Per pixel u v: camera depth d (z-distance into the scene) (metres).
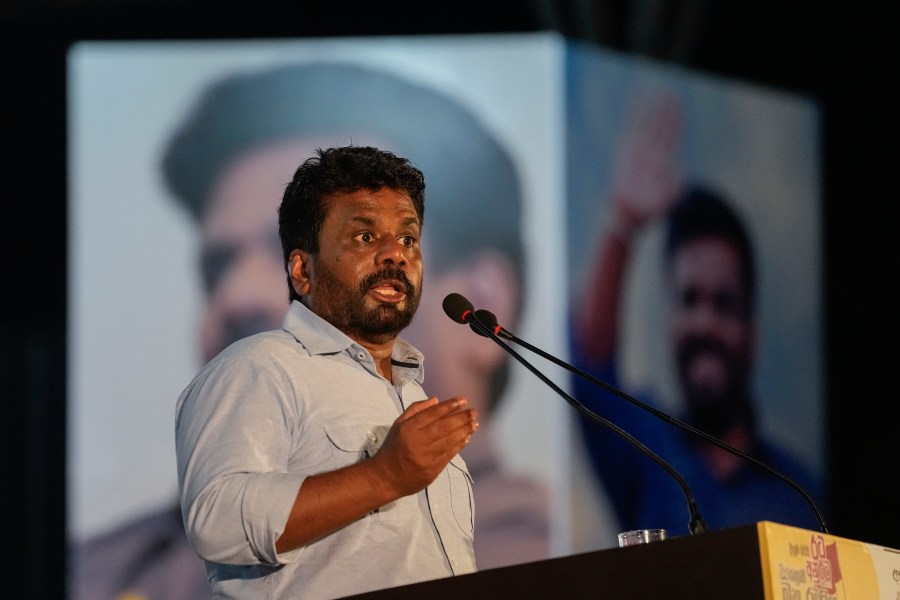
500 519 16.36
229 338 16.31
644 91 18.42
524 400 16.73
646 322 17.70
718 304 18.17
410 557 6.46
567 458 16.77
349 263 7.06
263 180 16.83
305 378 6.70
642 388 17.45
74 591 15.63
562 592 5.20
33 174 17.48
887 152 19.48
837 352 18.89
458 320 7.39
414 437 5.90
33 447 17.09
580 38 18.34
